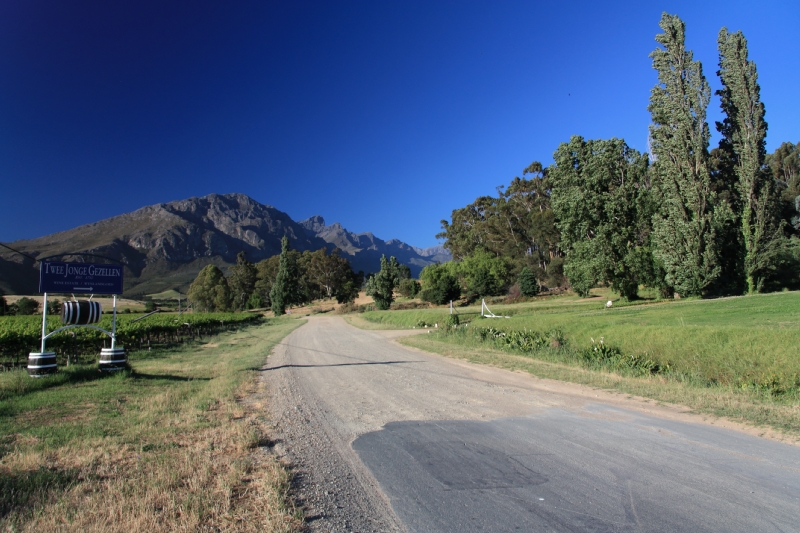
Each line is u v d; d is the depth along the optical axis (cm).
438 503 390
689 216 3083
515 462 491
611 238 3444
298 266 10900
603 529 335
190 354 1866
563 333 1522
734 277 3111
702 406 721
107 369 1108
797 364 846
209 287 8225
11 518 346
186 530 335
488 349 1620
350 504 391
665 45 3216
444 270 6844
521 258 7100
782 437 557
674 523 342
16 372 1080
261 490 413
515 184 7362
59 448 526
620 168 3550
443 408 771
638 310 2462
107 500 382
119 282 1191
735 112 3200
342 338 2552
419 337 2244
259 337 2869
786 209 4497
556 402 792
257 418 711
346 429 647
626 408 736
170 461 486
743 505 372
